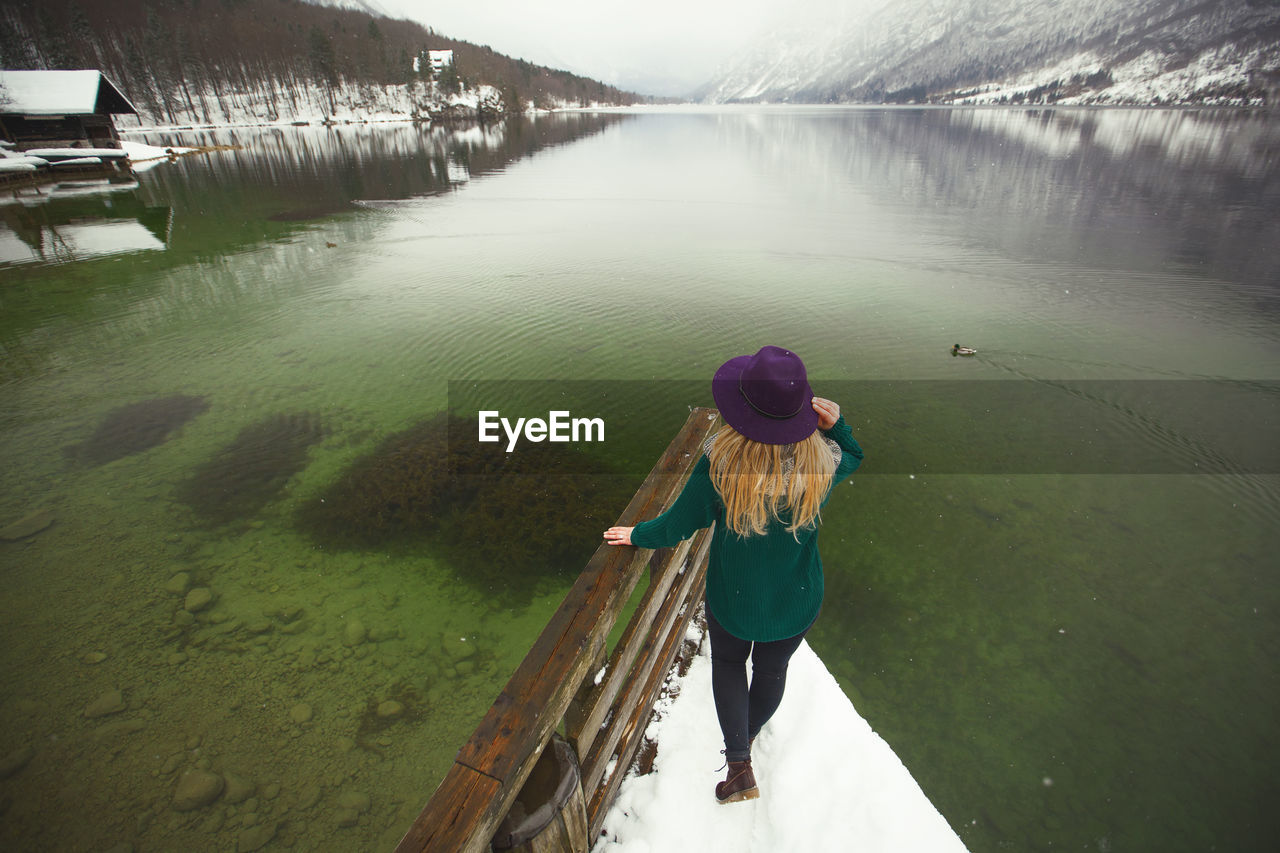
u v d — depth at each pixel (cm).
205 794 359
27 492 670
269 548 580
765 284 1383
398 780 370
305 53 10825
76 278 1545
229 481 687
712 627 190
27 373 984
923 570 513
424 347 1059
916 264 1530
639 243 1822
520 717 129
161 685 435
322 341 1100
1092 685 404
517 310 1237
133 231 2114
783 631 177
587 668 154
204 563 561
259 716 411
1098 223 1945
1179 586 487
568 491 659
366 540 589
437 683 436
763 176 3388
